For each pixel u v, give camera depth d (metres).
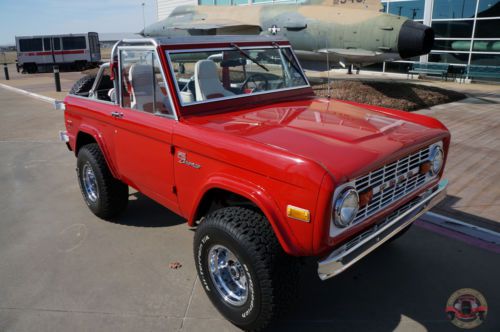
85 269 3.81
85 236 4.43
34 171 6.79
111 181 4.43
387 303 3.29
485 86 16.25
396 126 3.24
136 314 3.19
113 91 4.47
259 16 16.55
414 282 3.54
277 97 4.07
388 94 12.41
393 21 13.66
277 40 4.27
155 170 3.57
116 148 4.05
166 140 3.30
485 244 4.07
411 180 3.14
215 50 3.69
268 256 2.63
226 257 2.98
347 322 3.09
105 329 3.03
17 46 30.94
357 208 2.55
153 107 3.55
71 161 7.33
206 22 16.39
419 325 3.04
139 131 3.60
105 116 4.09
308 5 15.77
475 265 3.75
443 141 3.43
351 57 14.49
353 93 12.44
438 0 18.81
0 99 16.08
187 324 3.08
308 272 3.72
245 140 2.76
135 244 4.24
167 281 3.61
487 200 5.04
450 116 10.07
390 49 13.87
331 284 3.54
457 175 5.91
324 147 2.66
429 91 13.09
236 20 17.08
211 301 3.13
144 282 3.60
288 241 2.57
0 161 7.41
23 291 3.49
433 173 3.38
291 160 2.47
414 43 13.38
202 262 3.06
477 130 8.55
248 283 2.75
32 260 3.98
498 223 4.47
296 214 2.45
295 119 3.31
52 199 5.52
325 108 3.78
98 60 33.41
